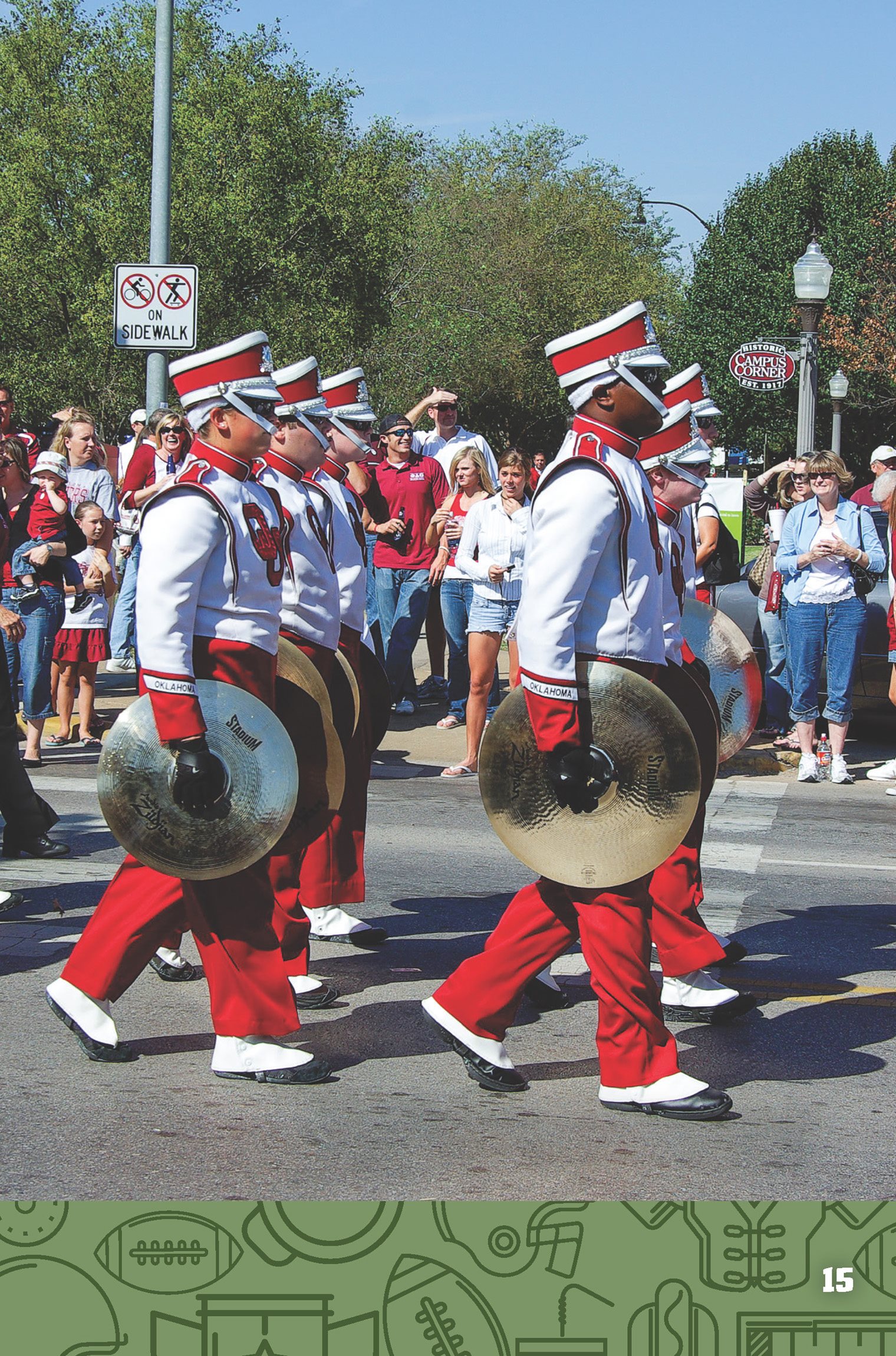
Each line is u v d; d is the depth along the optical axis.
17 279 36.78
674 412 5.40
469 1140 4.07
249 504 4.31
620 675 4.00
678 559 5.71
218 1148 3.97
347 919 6.12
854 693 11.49
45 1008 5.16
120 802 4.19
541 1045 4.93
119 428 39.31
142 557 4.13
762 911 6.79
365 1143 4.03
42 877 7.02
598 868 4.08
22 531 9.62
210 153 36.34
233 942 4.41
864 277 41.31
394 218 40.56
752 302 41.72
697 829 5.11
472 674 10.13
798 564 10.16
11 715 7.31
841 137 43.59
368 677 5.96
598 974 4.22
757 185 44.16
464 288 48.06
